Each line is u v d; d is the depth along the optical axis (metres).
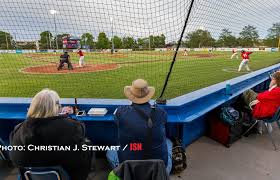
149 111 2.11
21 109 3.18
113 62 14.85
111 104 3.10
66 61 11.97
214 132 3.92
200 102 3.56
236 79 5.10
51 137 1.76
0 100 3.32
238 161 3.31
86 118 2.94
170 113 3.14
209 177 2.96
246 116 4.10
